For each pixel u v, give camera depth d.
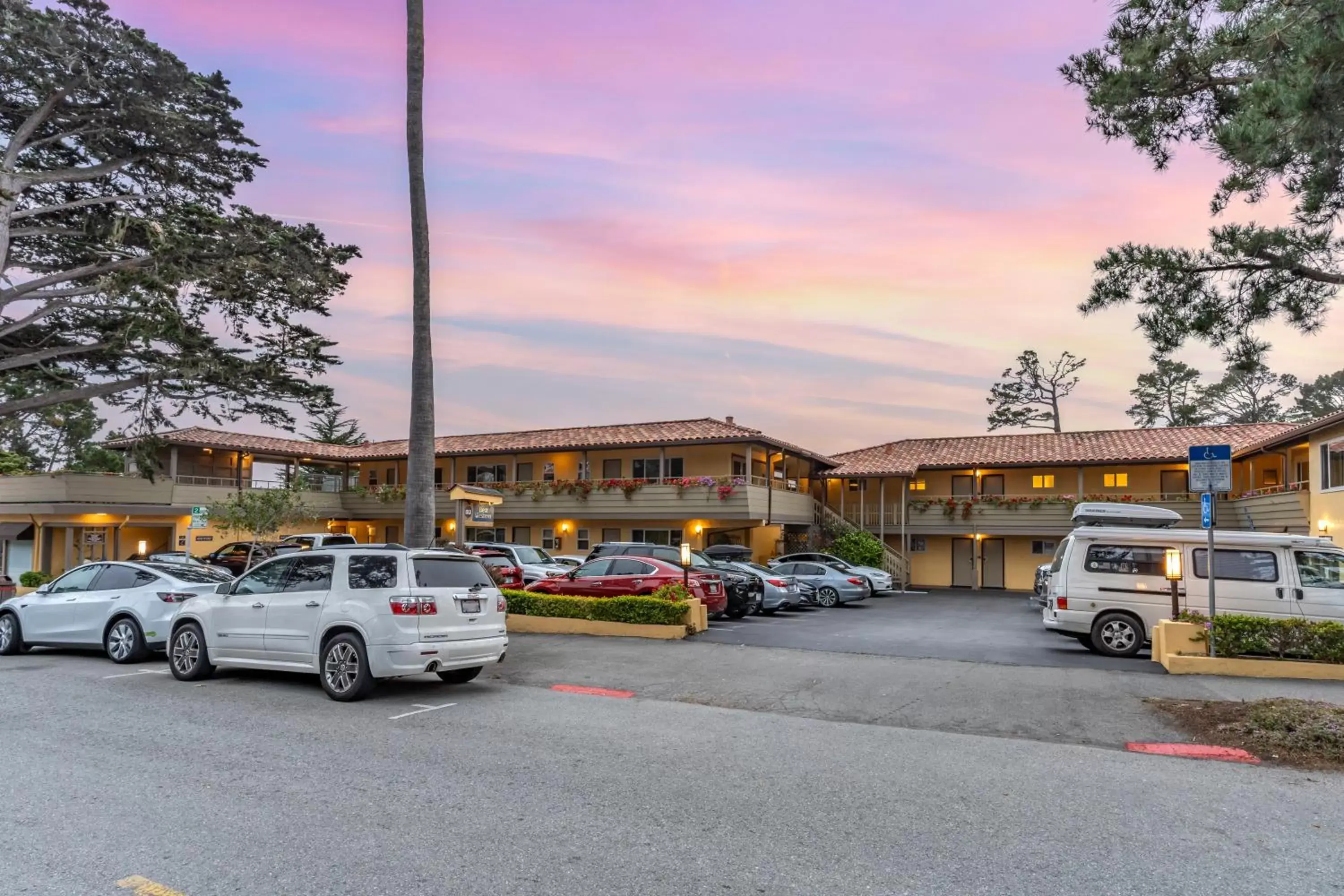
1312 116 6.80
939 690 9.98
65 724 7.93
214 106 22.16
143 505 29.48
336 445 40.00
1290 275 8.34
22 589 25.94
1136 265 8.82
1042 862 4.63
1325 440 20.41
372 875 4.32
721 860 4.60
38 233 21.75
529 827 5.08
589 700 9.49
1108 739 7.78
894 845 4.86
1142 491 31.73
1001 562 33.94
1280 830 5.25
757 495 29.16
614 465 32.88
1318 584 12.24
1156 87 8.27
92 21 19.78
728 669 11.45
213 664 10.40
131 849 4.66
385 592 9.18
